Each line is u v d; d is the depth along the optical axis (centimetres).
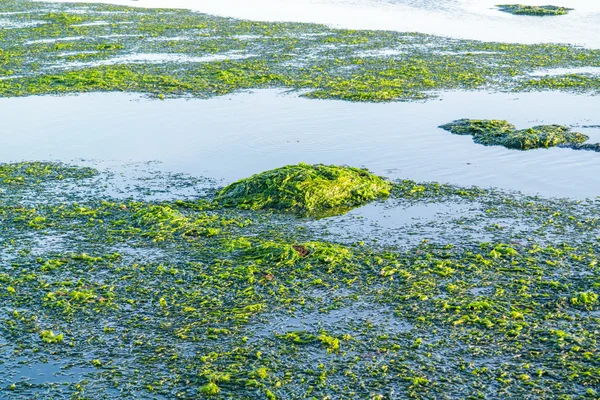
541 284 1073
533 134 1805
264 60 2827
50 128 1959
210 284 1084
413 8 4491
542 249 1195
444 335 942
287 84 2447
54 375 866
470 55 2933
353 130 1927
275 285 1080
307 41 3241
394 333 948
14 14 4069
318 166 1494
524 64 2766
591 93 2316
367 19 4003
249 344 927
